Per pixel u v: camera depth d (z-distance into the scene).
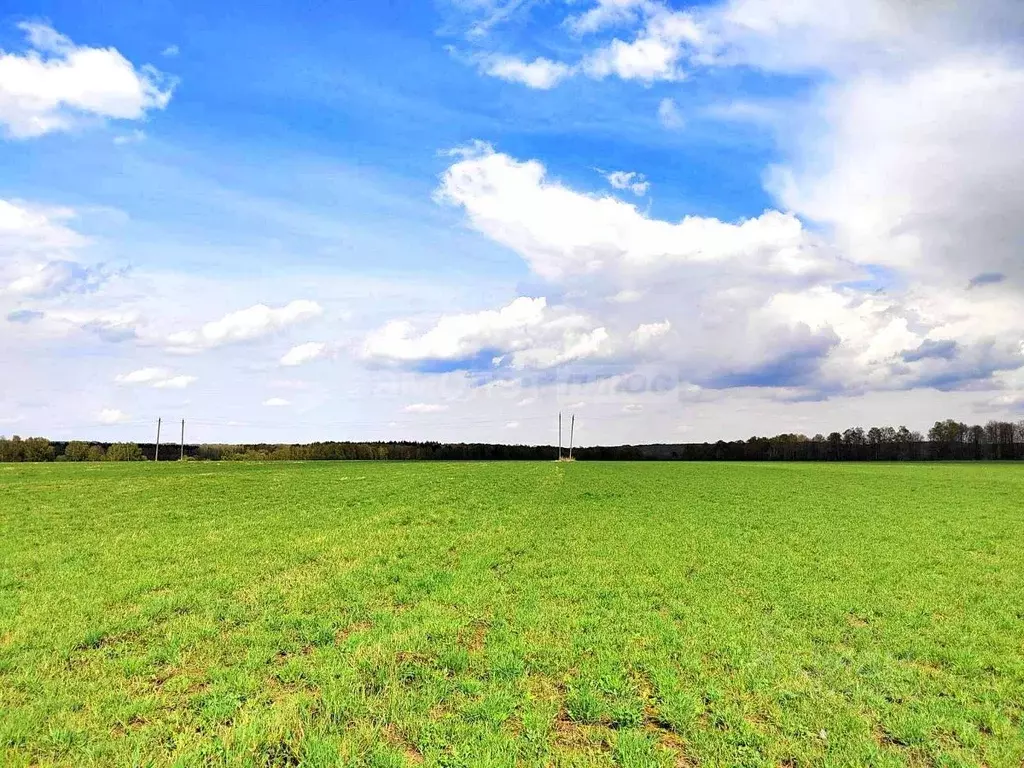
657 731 8.42
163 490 41.34
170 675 10.22
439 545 22.05
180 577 16.88
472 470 69.25
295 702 8.88
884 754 7.77
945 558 20.14
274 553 20.34
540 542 22.80
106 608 13.76
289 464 83.50
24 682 9.70
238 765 7.29
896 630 12.67
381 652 10.95
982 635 12.43
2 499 35.75
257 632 12.16
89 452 108.62
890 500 38.28
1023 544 22.92
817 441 143.25
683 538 23.78
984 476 63.16
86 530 25.00
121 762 7.41
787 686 9.73
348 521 27.89
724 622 13.01
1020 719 8.77
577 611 13.83
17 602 14.12
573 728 8.47
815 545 22.44
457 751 7.64
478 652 11.16
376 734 8.05
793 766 7.62
